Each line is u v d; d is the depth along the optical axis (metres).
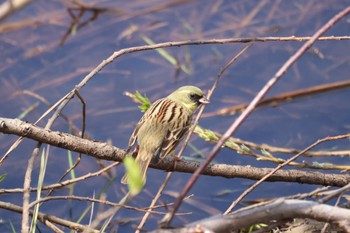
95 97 14.25
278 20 16.19
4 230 10.93
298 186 11.73
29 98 14.12
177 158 8.64
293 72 14.81
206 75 14.81
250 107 6.16
